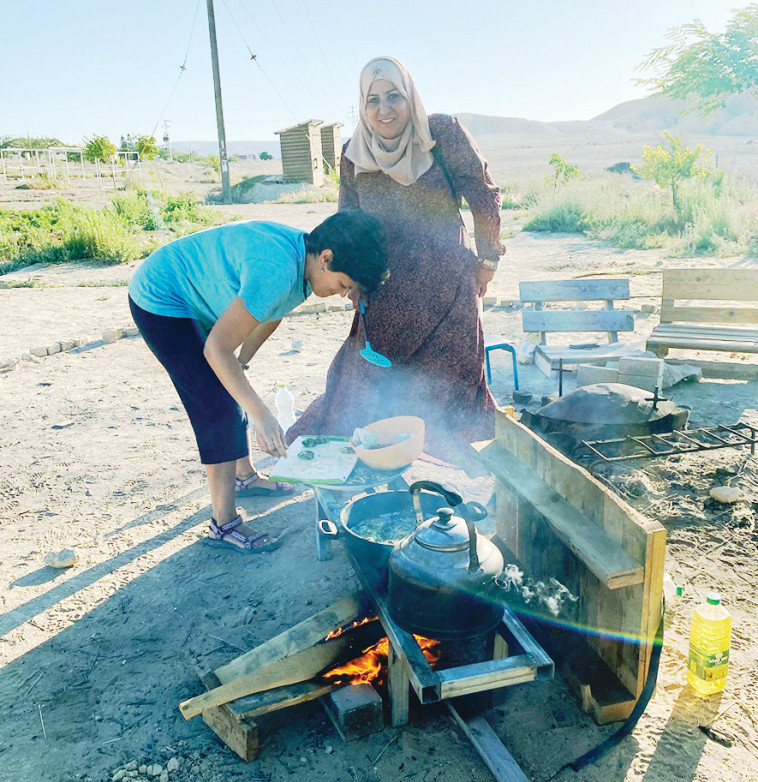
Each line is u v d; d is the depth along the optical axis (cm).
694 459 463
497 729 261
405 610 248
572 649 278
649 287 1032
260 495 453
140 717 278
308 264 306
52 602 351
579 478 267
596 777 240
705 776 238
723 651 268
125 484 480
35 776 252
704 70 1559
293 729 268
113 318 1002
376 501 321
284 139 3469
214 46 3019
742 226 1405
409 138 371
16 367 767
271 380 681
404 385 398
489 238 391
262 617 332
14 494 471
